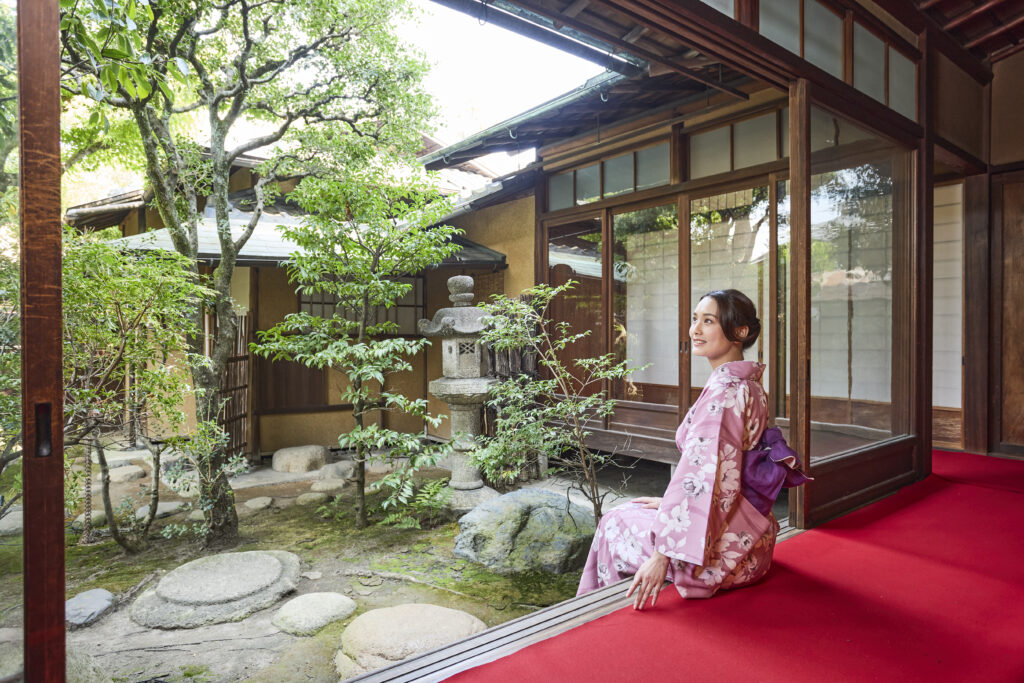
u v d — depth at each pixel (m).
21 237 1.17
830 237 3.26
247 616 3.26
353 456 7.43
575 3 3.25
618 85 5.18
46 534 1.20
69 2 1.98
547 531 4.03
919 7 4.12
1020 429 5.02
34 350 1.18
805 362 2.96
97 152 9.16
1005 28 4.56
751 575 2.14
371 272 4.85
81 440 3.75
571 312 6.72
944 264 5.47
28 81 1.17
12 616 1.23
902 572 2.36
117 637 3.04
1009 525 3.01
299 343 4.65
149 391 3.86
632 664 1.64
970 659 1.68
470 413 5.52
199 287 3.97
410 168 5.98
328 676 2.66
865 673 1.60
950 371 5.44
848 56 3.40
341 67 5.21
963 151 4.67
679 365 5.61
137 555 4.16
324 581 3.76
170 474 4.64
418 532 4.67
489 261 7.34
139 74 2.18
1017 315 5.03
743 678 1.57
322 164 5.55
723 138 5.32
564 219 6.73
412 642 2.77
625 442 5.98
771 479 2.03
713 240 5.34
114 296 3.43
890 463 3.76
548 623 1.92
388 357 4.89
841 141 3.32
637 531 2.19
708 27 2.47
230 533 4.43
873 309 3.67
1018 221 5.01
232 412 6.71
